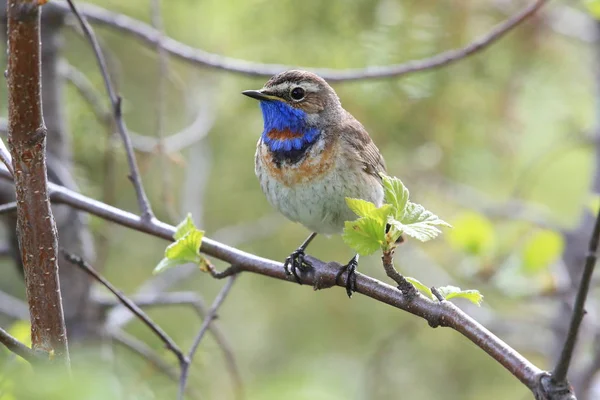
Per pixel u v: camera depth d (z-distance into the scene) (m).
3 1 10.80
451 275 15.08
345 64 13.29
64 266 10.77
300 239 15.15
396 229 5.90
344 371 15.23
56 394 3.91
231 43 13.88
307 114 9.17
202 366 12.02
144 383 8.91
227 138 14.90
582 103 15.57
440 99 13.38
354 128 9.33
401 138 13.71
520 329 13.58
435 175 14.31
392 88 12.74
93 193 12.84
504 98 13.65
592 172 14.45
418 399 15.57
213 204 15.28
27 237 5.56
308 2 13.47
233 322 15.68
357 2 13.28
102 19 11.02
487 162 14.26
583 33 14.54
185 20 14.65
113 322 11.21
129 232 14.95
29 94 5.32
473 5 13.15
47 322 5.61
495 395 15.89
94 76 13.31
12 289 14.95
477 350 15.91
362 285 6.81
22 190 5.51
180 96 15.19
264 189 9.40
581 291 5.09
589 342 13.93
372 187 9.19
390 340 14.79
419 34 12.81
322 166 9.01
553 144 15.27
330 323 15.78
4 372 4.97
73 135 12.75
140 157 13.26
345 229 5.95
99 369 4.15
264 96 9.25
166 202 10.09
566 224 14.68
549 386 5.25
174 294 11.13
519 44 13.78
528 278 11.77
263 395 4.99
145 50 15.12
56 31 11.30
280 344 15.59
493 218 14.50
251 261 7.44
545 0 9.50
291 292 15.76
